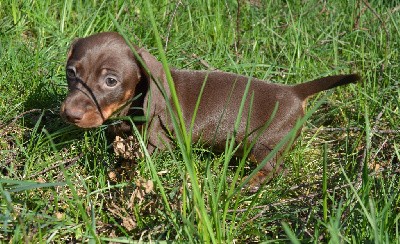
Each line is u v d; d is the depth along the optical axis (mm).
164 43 909
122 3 964
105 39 692
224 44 919
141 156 636
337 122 833
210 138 733
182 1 993
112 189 626
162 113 704
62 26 904
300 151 736
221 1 1039
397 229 537
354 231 562
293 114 722
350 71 908
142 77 708
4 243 536
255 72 865
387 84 872
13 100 750
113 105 686
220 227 525
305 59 922
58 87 792
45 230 553
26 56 823
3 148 685
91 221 563
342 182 663
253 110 723
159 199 581
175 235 564
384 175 680
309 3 1061
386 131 760
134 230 568
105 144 674
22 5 928
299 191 674
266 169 716
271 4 1065
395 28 978
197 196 501
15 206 587
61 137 715
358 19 978
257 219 600
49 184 539
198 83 736
